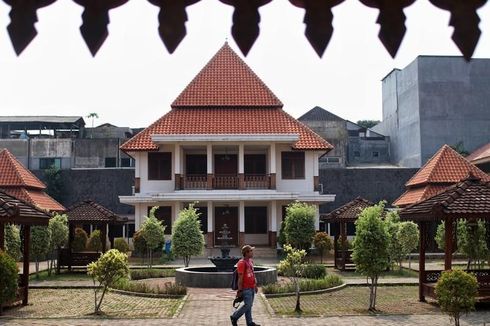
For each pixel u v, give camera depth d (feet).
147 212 111.45
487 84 150.00
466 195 47.80
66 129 175.63
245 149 115.24
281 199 107.04
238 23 7.68
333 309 47.44
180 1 7.54
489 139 148.66
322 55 7.77
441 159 108.88
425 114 149.38
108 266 45.55
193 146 111.45
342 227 82.99
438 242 77.20
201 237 80.33
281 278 73.20
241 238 107.34
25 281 50.83
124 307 49.16
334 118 185.06
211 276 63.98
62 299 54.13
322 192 137.08
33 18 7.44
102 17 7.54
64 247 88.43
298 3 7.64
